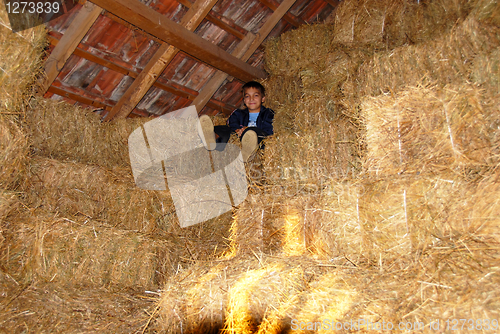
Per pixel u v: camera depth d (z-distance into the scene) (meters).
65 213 2.26
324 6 4.11
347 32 2.91
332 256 1.99
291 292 1.70
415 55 2.18
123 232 2.20
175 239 2.53
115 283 2.09
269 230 2.43
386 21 2.76
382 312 1.42
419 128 1.91
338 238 1.97
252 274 1.83
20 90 2.15
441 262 1.52
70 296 1.86
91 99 3.51
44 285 1.89
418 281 1.48
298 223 2.28
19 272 1.89
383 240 1.80
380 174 1.97
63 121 3.00
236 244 2.48
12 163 2.08
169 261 2.29
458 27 2.03
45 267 1.94
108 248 2.10
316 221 2.16
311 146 2.67
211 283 1.79
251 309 1.66
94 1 2.66
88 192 2.52
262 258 2.06
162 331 1.71
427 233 1.71
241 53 3.88
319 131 2.66
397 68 2.26
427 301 1.39
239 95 4.46
